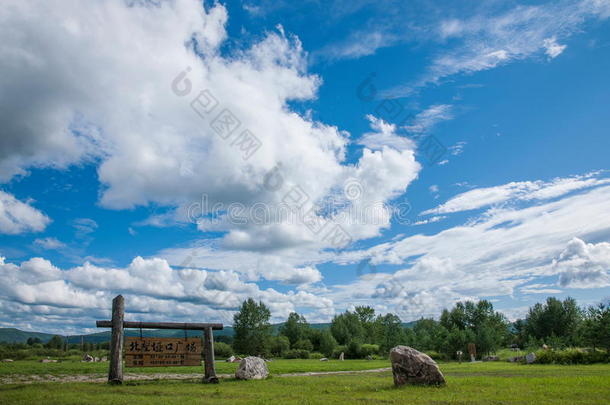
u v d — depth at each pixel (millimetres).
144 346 22094
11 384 20969
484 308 99250
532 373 27750
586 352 42344
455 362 59000
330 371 36062
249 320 84875
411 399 14727
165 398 15500
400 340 79062
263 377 25297
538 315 103562
